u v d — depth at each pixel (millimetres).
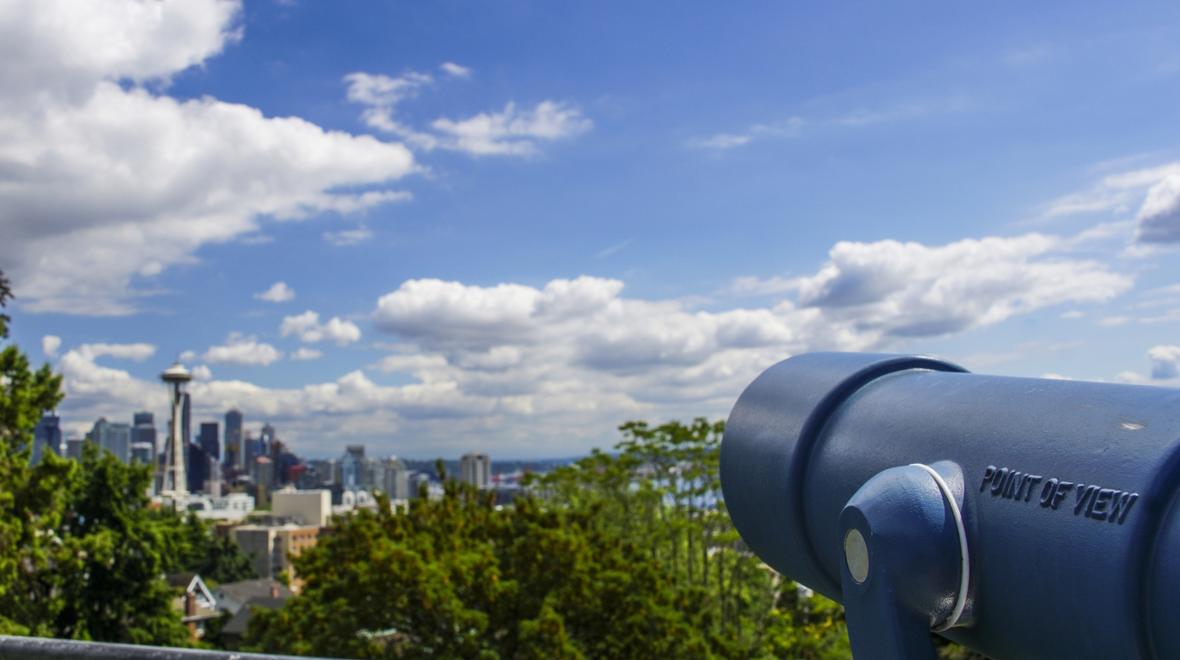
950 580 2008
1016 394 2109
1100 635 1701
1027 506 1881
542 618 16344
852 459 2387
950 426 2164
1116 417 1836
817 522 2490
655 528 23875
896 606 2045
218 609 84250
